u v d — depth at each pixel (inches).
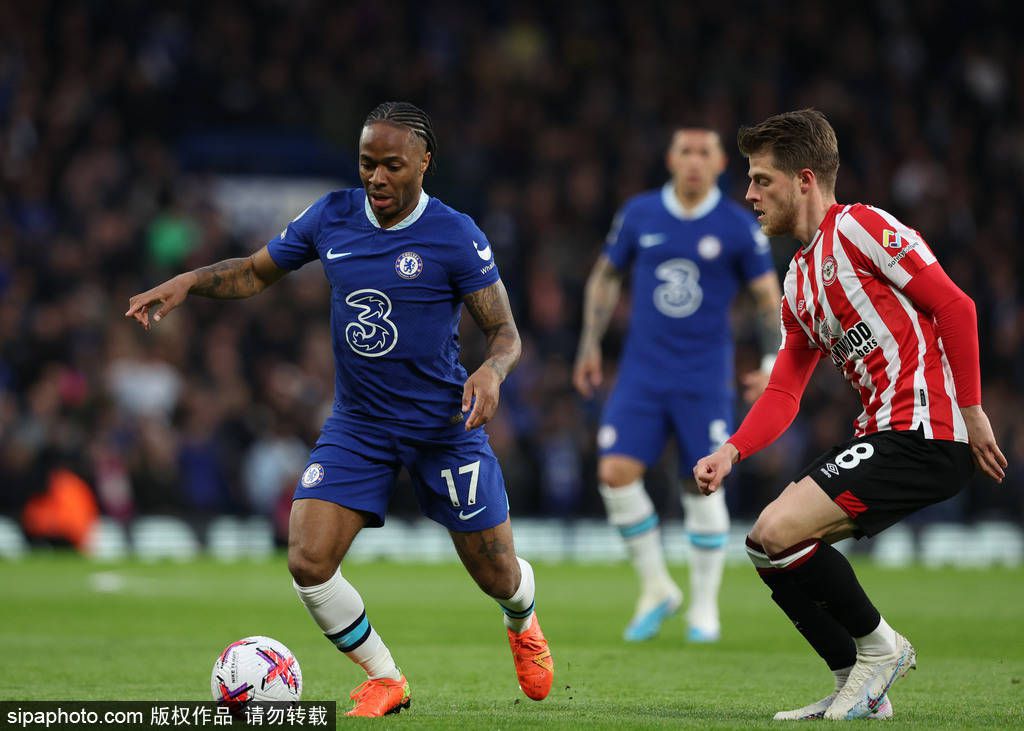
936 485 698.2
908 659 710.5
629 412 1232.8
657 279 1234.6
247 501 2353.6
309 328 2657.5
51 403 2252.7
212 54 3171.8
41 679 909.2
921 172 3287.4
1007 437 2618.1
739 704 796.0
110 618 1364.4
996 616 1422.2
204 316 2608.3
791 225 728.3
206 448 2325.3
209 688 863.1
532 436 2468.0
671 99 3408.0
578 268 2974.9
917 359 700.7
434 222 741.3
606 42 3521.2
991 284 3002.0
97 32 3095.5
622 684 892.0
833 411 2603.3
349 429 745.6
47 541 2229.3
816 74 3545.8
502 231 3002.0
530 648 775.7
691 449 1222.9
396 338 738.2
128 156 2881.4
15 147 2810.0
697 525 1208.8
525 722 692.7
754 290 1235.9
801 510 698.2
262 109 3152.1
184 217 2755.9
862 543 2471.7
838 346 727.1
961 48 3644.2
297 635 1212.5
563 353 2765.7
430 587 1784.0
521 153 3302.2
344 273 741.9
